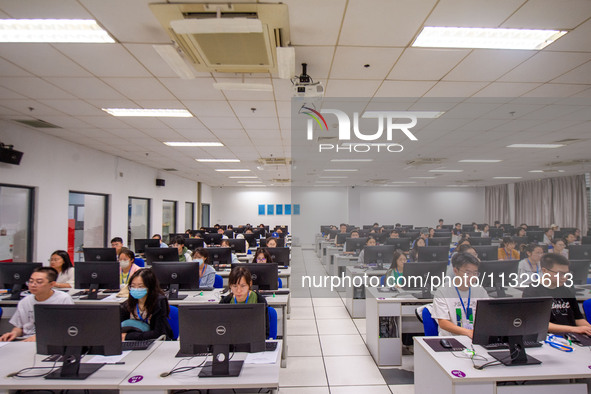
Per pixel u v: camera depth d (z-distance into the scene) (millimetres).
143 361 2020
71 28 2418
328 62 2908
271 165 8984
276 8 2086
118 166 7887
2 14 2223
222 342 1852
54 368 1906
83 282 3457
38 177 5371
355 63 2932
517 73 3141
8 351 2162
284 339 3344
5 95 3750
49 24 2361
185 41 2465
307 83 3102
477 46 2635
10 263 3594
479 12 2174
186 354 2111
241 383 1743
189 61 2863
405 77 3238
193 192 13742
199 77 3250
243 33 2328
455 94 3707
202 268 4148
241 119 4719
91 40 2555
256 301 2736
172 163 8961
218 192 16672
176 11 2125
